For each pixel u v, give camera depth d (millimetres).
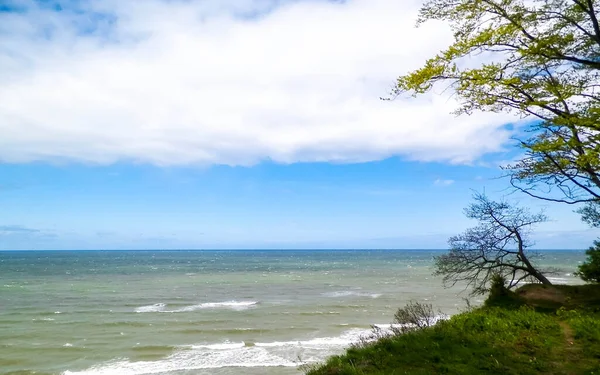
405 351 8555
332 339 27469
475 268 17359
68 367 21969
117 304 44312
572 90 6434
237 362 22266
